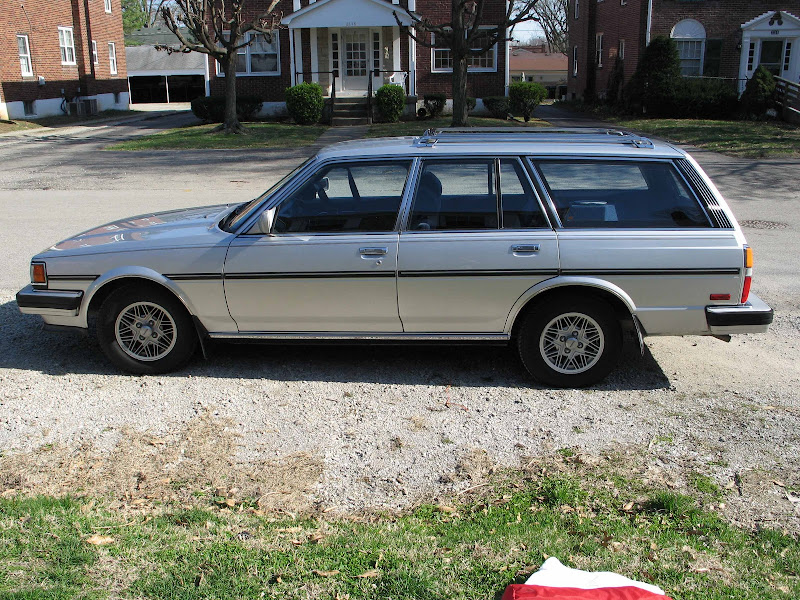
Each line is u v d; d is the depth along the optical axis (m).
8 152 20.91
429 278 5.02
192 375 5.39
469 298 5.05
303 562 3.17
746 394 5.11
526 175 5.08
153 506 3.65
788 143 21.12
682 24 30.39
